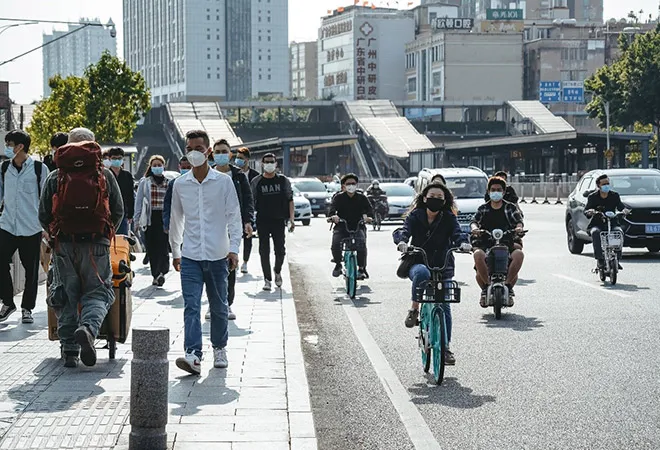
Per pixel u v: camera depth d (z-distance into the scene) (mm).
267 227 17969
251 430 7656
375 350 12211
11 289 13398
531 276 20828
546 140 90812
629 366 10773
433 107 173625
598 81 100625
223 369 10273
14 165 13195
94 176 10062
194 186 10180
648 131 117562
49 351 11172
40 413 8055
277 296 17047
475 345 12391
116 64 86688
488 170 123062
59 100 98250
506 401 9172
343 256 18719
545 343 12422
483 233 15258
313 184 54781
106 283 10141
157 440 7039
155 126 162250
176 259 10383
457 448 7531
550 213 51406
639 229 24234
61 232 10031
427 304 10609
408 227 10836
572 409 8789
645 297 16969
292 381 9625
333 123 169875
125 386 9188
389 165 133750
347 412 8844
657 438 7730
